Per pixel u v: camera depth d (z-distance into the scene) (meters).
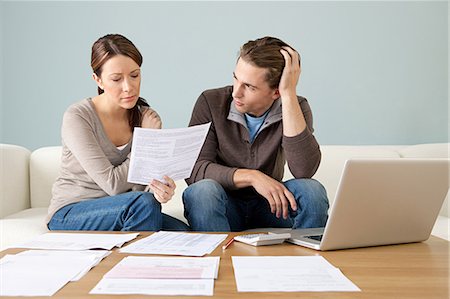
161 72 3.03
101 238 1.20
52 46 3.03
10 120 3.03
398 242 1.20
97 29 3.04
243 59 1.71
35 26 3.03
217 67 3.04
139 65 1.78
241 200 1.84
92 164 1.72
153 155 1.48
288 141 1.73
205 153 1.84
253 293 0.74
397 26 3.04
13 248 1.08
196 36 3.03
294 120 1.72
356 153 2.45
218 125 1.87
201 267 0.88
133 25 3.03
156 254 1.02
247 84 1.71
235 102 1.78
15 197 2.25
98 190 1.81
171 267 0.88
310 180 1.62
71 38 3.03
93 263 0.92
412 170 1.11
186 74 3.03
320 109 3.04
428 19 3.05
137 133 1.45
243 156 1.85
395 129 3.05
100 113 1.83
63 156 1.84
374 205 1.10
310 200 1.57
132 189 1.79
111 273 0.84
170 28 3.03
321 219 1.58
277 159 1.89
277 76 1.70
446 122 3.06
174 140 1.48
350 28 3.04
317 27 3.03
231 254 1.03
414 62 3.06
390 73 3.05
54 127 3.03
